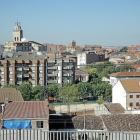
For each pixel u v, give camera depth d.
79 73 150.75
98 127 61.62
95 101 109.38
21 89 105.88
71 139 51.75
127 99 87.56
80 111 87.25
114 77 122.75
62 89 104.00
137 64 162.62
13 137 49.31
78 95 103.62
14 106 57.84
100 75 153.00
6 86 112.62
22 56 132.25
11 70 125.25
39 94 107.62
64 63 130.25
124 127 59.31
